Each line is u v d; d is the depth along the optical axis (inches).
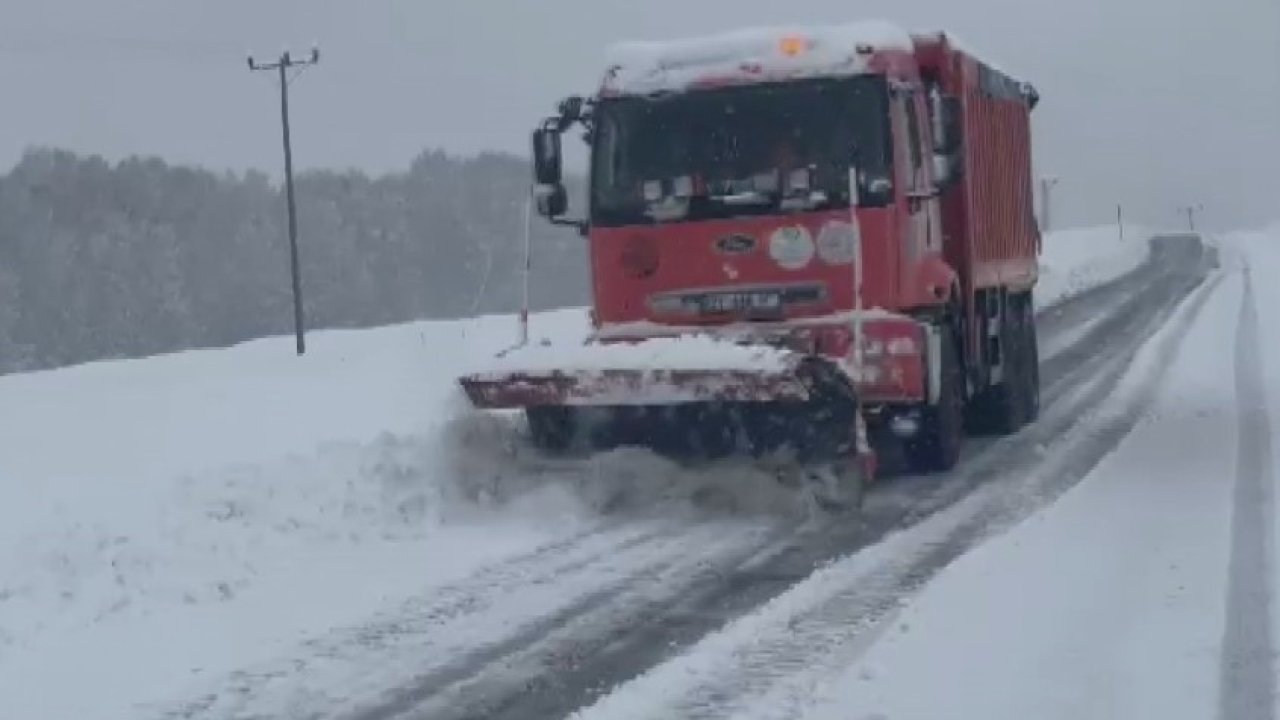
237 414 742.5
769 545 381.7
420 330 1422.2
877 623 297.6
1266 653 265.1
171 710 256.7
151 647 293.9
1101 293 1531.7
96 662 285.0
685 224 447.8
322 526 391.9
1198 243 2645.2
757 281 442.6
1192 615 290.7
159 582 335.6
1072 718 235.9
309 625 308.0
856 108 439.2
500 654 285.4
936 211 497.0
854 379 418.0
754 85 446.3
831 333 434.6
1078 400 688.4
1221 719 232.7
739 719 240.4
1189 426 565.3
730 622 304.2
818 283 438.6
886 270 436.1
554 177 466.3
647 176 451.8
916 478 484.1
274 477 413.7
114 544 357.1
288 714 253.3
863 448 422.6
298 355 1261.1
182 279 3538.4
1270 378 719.1
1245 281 1609.3
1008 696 247.0
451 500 419.5
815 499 418.9
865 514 421.4
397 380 879.1
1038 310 1310.3
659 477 427.5
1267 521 374.6
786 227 440.1
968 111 531.2
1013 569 337.4
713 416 430.0
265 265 3565.5
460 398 441.1
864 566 353.1
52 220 3494.1
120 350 3398.1
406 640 296.0
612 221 454.3
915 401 434.9
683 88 451.2
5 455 626.5
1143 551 347.3
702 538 390.9
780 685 258.2
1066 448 539.8
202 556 355.9
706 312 446.3
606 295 455.8
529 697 259.0
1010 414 582.2
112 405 861.8
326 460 429.1
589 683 265.4
